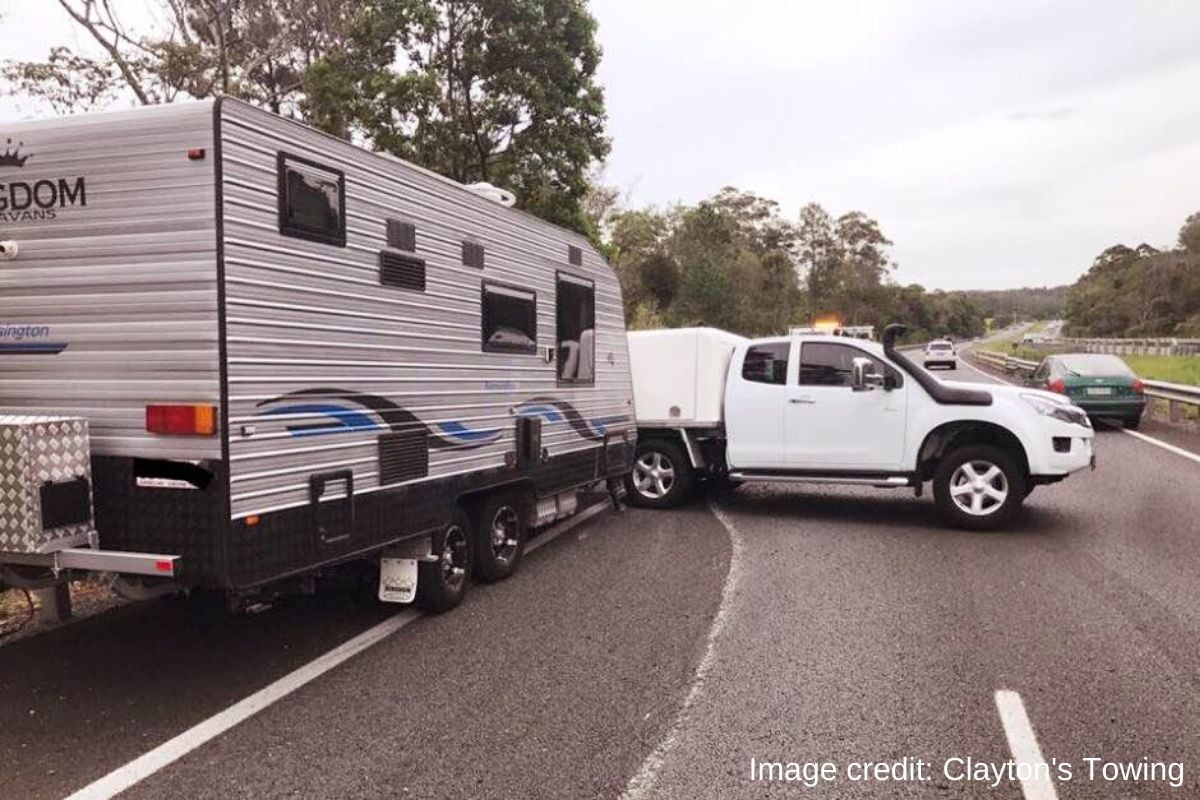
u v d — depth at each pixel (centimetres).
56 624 575
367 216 500
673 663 493
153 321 414
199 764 375
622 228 4091
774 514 952
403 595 564
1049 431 827
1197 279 8731
